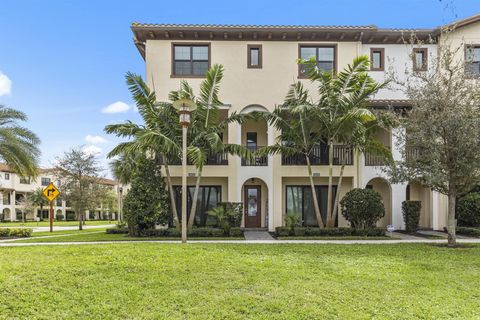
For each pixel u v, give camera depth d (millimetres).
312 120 16344
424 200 19812
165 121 16109
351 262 9242
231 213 16750
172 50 18984
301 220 18172
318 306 6062
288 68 19141
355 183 18656
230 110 18891
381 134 19781
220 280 7215
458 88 11898
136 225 15938
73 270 7512
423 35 19141
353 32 18875
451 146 11672
